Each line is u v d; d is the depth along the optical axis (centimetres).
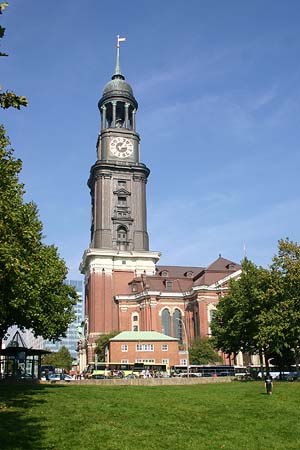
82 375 9119
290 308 5969
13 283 3045
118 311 12562
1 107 1392
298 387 4653
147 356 10119
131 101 14188
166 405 3612
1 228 2695
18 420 2680
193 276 13550
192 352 10519
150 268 13025
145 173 13762
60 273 5891
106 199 13225
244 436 2711
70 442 2309
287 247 6250
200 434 2709
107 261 12838
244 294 6881
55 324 5703
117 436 2511
